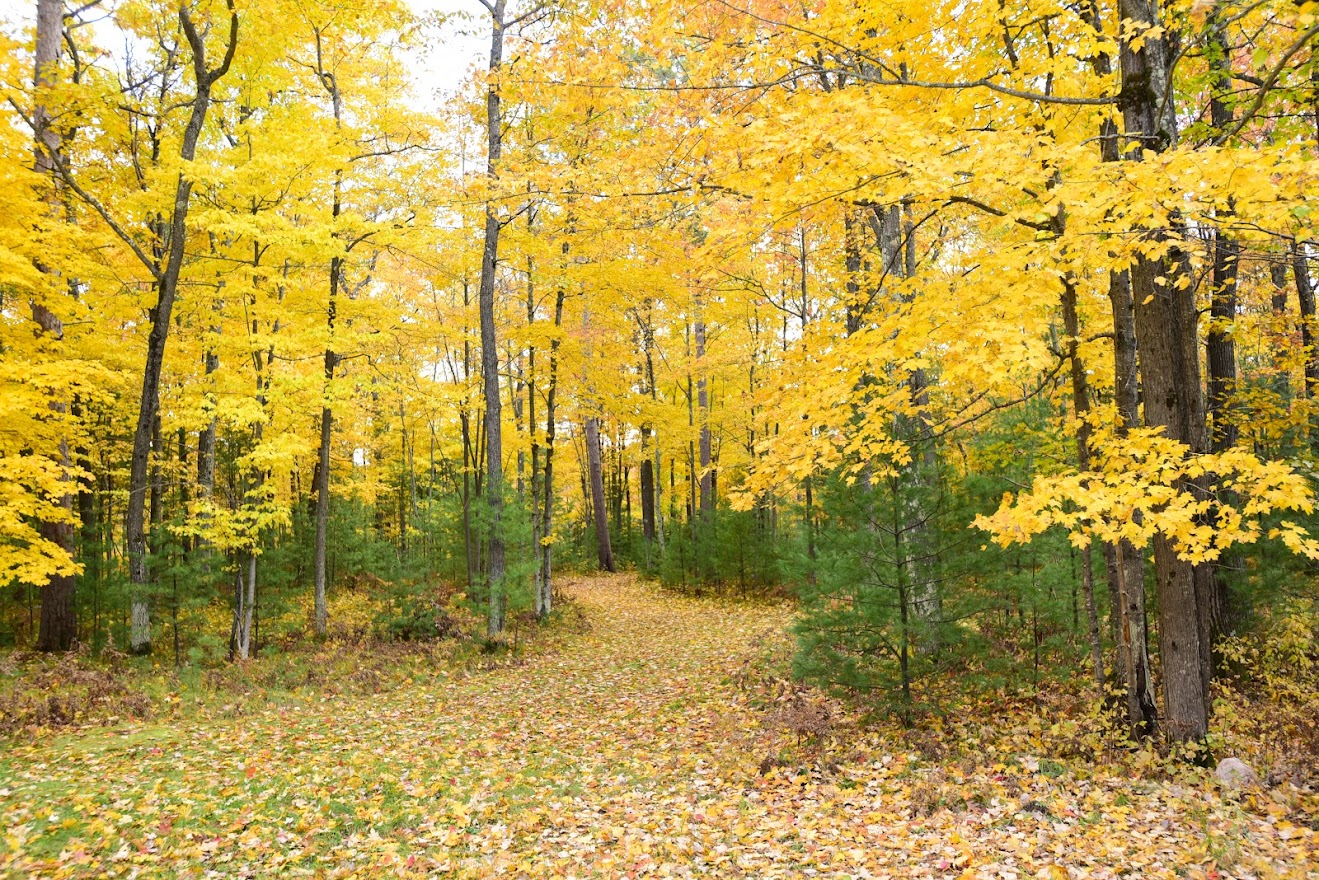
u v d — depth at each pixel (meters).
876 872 4.48
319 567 14.52
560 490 33.88
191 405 12.02
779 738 7.51
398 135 14.54
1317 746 5.87
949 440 8.26
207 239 13.66
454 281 17.56
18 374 8.40
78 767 7.02
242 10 11.30
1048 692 8.05
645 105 7.09
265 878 4.82
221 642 11.79
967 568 7.38
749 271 12.52
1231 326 7.70
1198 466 4.23
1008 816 5.14
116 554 16.75
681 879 4.59
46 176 10.05
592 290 14.30
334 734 8.43
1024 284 4.53
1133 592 6.18
